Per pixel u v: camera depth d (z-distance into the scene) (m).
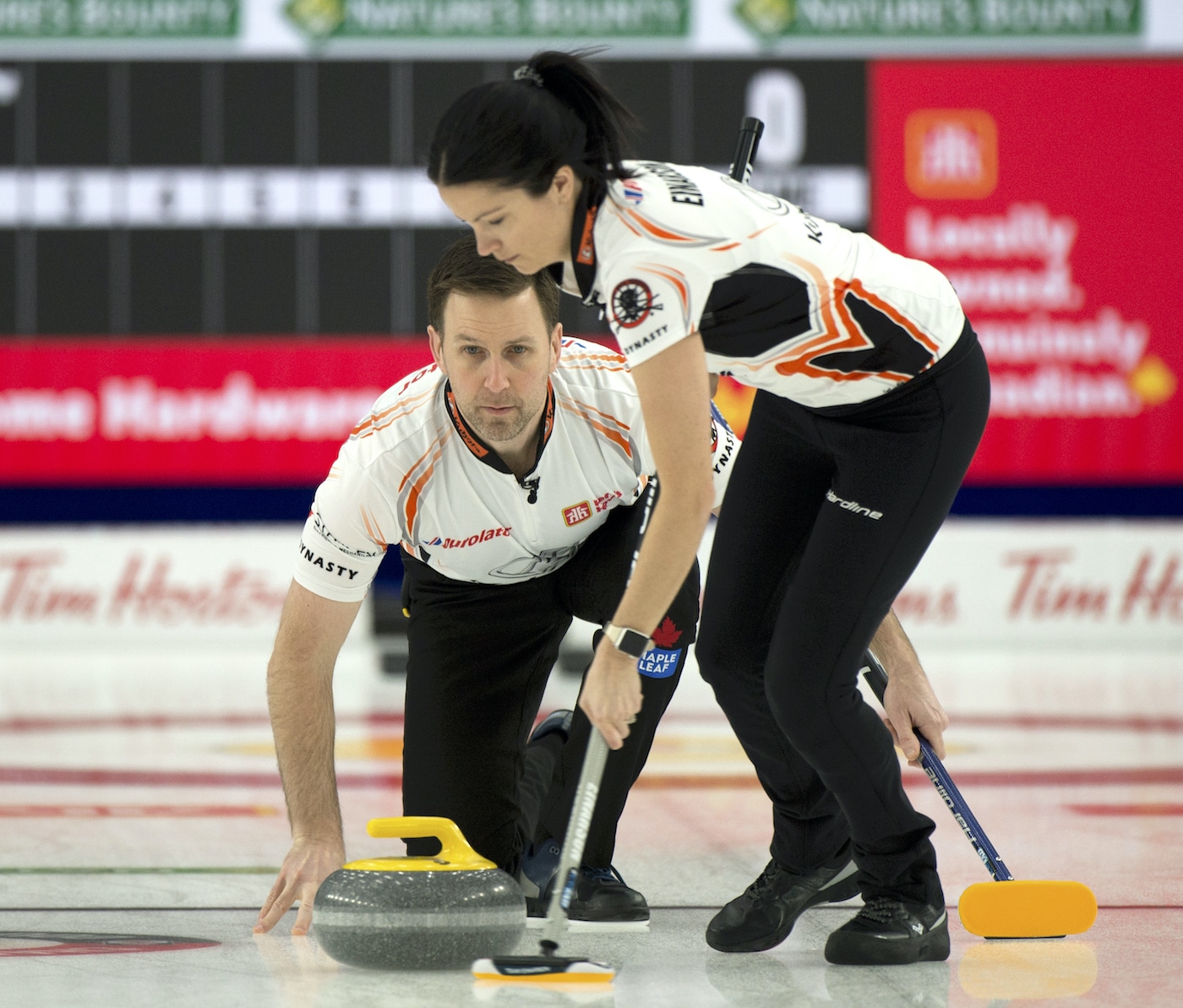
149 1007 5.99
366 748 16.83
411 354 31.27
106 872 9.45
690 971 6.79
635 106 31.31
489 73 31.22
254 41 30.89
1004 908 7.32
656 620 6.33
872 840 7.05
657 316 6.03
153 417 31.31
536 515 8.30
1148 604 31.16
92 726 18.98
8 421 31.20
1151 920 7.87
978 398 6.97
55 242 30.91
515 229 6.12
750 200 6.53
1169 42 31.78
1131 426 32.19
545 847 8.38
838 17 31.41
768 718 7.47
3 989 6.30
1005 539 31.11
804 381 6.77
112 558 30.34
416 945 6.54
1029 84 31.69
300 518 31.81
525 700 8.74
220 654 30.16
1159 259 31.94
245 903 8.43
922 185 31.72
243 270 31.08
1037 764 15.21
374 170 31.05
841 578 6.82
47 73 30.67
